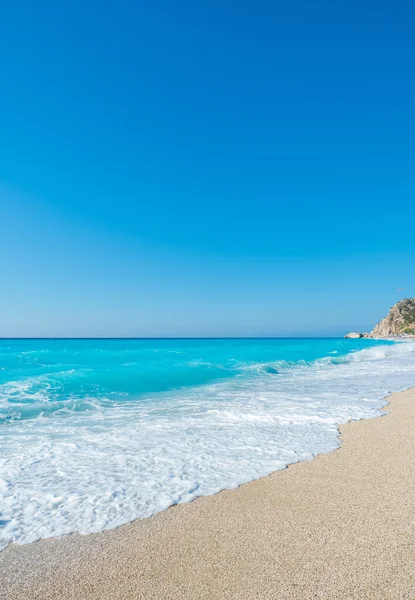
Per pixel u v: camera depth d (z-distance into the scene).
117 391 15.25
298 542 3.98
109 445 7.61
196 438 8.09
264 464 6.44
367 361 30.62
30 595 3.24
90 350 37.03
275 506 4.84
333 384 16.88
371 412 10.66
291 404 11.97
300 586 3.29
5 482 5.70
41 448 7.42
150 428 9.02
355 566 3.55
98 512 4.75
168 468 6.27
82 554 3.85
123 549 3.93
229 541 4.03
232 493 5.28
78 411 11.34
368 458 6.73
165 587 3.32
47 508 4.86
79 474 6.02
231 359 30.33
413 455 6.89
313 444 7.61
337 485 5.50
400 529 4.21
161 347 48.09
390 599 3.12
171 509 4.82
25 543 4.08
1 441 7.96
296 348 49.75
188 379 19.11
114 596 3.22
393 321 131.25
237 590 3.25
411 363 27.31
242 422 9.59
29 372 19.69
